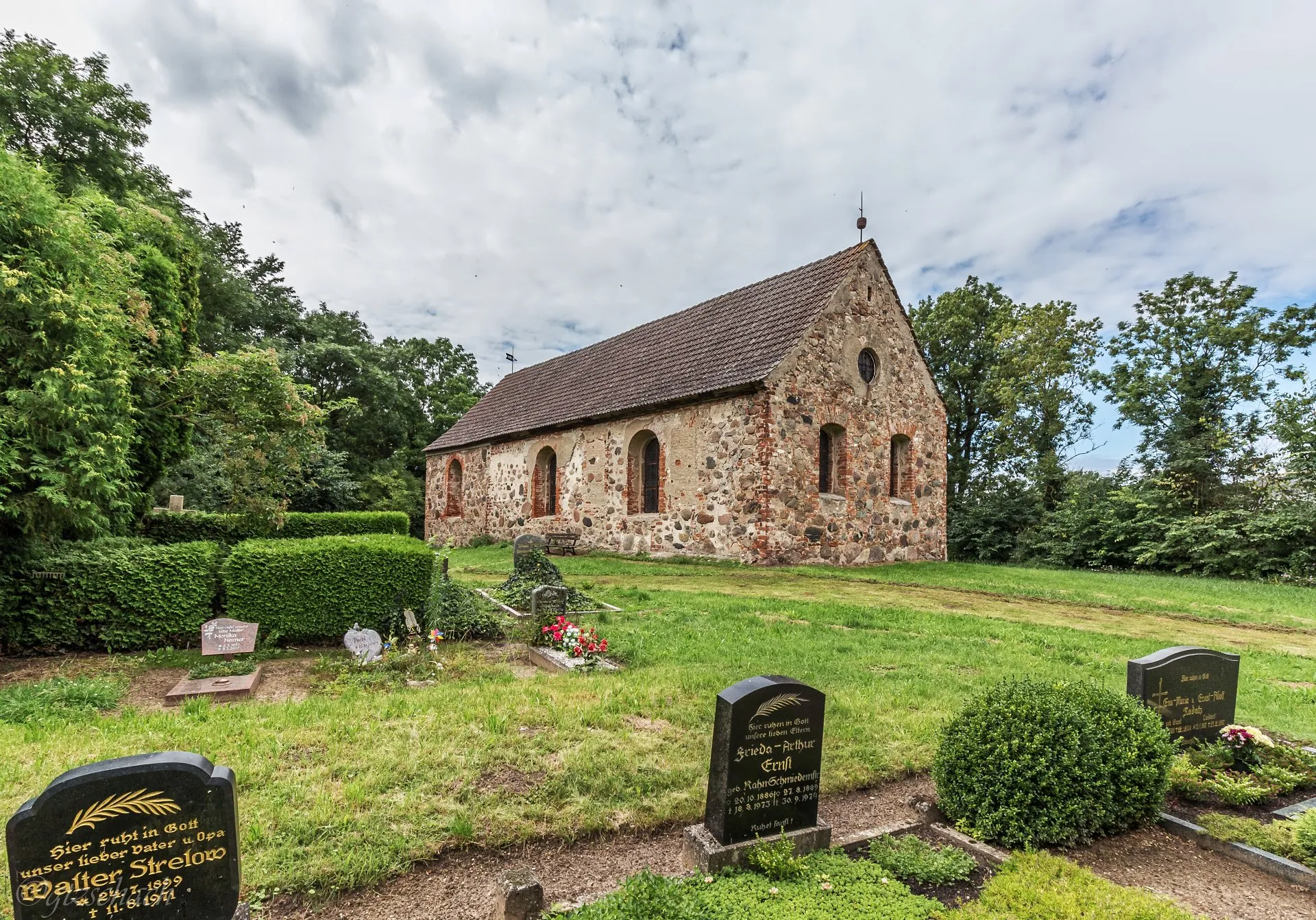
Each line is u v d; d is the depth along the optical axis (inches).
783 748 146.5
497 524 1009.5
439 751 180.7
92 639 300.0
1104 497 906.1
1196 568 777.6
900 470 777.6
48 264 289.1
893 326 758.5
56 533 303.3
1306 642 366.9
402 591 340.5
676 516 706.8
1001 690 177.5
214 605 326.6
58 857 100.5
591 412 816.3
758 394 626.5
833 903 124.1
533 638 327.9
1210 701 211.9
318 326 1392.7
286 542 344.5
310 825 142.9
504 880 119.8
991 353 1164.5
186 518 523.8
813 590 498.9
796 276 773.9
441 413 1567.4
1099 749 159.3
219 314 1093.8
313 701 228.1
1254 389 870.4
